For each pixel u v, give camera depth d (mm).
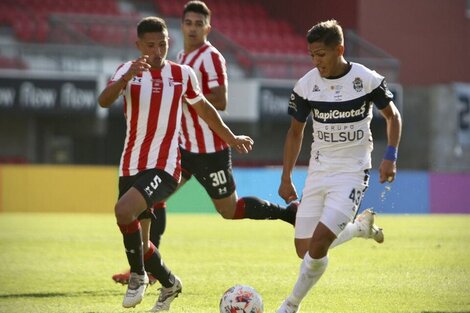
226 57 90000
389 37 99500
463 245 40062
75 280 28625
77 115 81062
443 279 28406
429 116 91125
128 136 22031
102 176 69312
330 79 20641
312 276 19656
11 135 85438
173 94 22062
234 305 19688
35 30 89875
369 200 68562
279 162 93562
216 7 103312
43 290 26406
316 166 20812
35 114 80188
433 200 70625
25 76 78000
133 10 100562
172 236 45719
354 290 26000
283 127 93250
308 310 22516
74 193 68750
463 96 91250
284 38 102188
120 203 21031
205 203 68938
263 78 88000
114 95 21312
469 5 103312
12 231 48344
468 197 71812
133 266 21188
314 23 101375
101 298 24875
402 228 51031
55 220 58219
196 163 28094
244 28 101500
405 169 92250
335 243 23438
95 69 83750
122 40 90938
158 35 22000
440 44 101812
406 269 30906
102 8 98750
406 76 100438
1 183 67938
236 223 56094
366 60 89375
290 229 51188
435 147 90562
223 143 28078
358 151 20562
